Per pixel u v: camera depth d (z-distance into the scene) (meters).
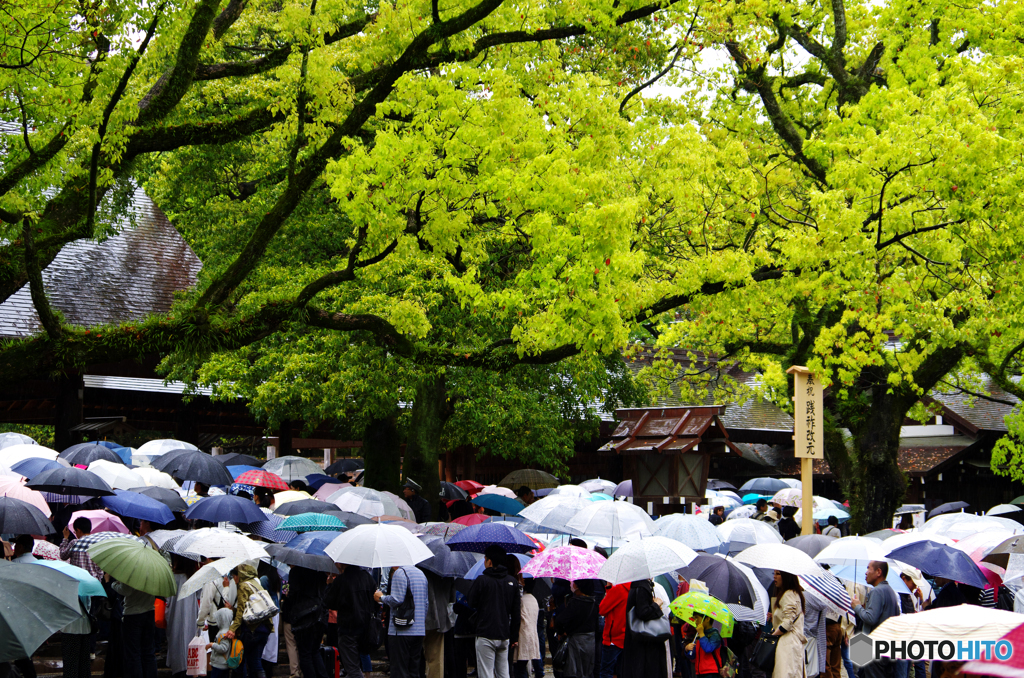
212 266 19.61
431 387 19.91
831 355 13.14
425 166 11.06
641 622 8.98
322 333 17.81
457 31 11.97
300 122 12.01
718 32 14.16
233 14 13.69
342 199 11.10
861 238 12.44
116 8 10.91
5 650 5.16
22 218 11.35
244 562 9.86
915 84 15.40
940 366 16.56
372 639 10.14
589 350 11.59
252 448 39.94
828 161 15.02
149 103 12.77
